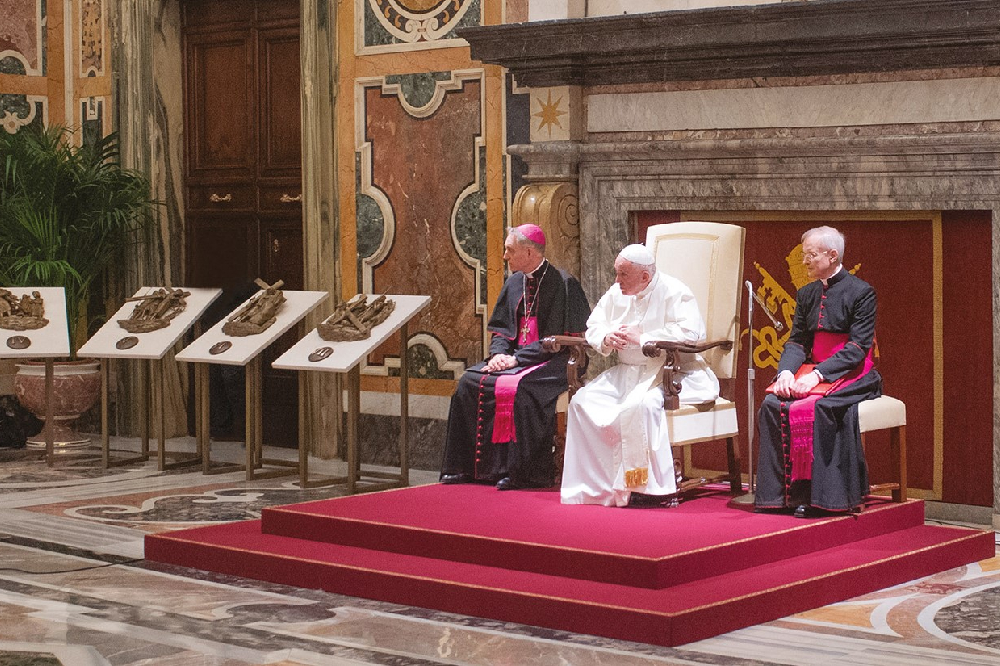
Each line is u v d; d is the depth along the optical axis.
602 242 9.16
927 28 7.63
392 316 9.20
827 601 6.32
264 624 5.96
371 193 10.27
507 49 9.16
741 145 8.49
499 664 5.34
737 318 7.88
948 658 5.40
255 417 10.09
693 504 7.55
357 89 10.28
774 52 8.25
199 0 11.59
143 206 11.43
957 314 8.03
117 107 11.68
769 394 7.38
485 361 8.50
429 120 9.97
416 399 10.11
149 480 9.64
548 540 6.47
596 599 5.83
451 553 6.66
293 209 11.16
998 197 7.75
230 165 11.52
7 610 6.22
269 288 9.83
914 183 7.98
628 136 9.06
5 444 11.13
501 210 9.68
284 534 7.34
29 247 10.91
